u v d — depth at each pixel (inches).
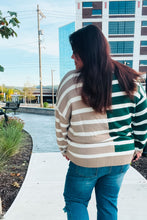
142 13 1198.9
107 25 1199.6
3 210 62.4
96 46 31.3
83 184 36.0
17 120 231.3
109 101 31.0
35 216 58.5
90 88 30.3
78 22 1188.5
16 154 126.7
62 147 40.3
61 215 58.9
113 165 33.7
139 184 78.9
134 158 42.8
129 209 61.6
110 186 37.7
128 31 1214.3
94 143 32.4
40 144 155.3
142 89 34.6
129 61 1245.1
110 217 38.1
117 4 1183.6
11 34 75.4
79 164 34.1
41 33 803.4
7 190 76.2
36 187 77.6
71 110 32.6
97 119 31.7
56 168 98.8
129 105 33.4
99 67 30.8
